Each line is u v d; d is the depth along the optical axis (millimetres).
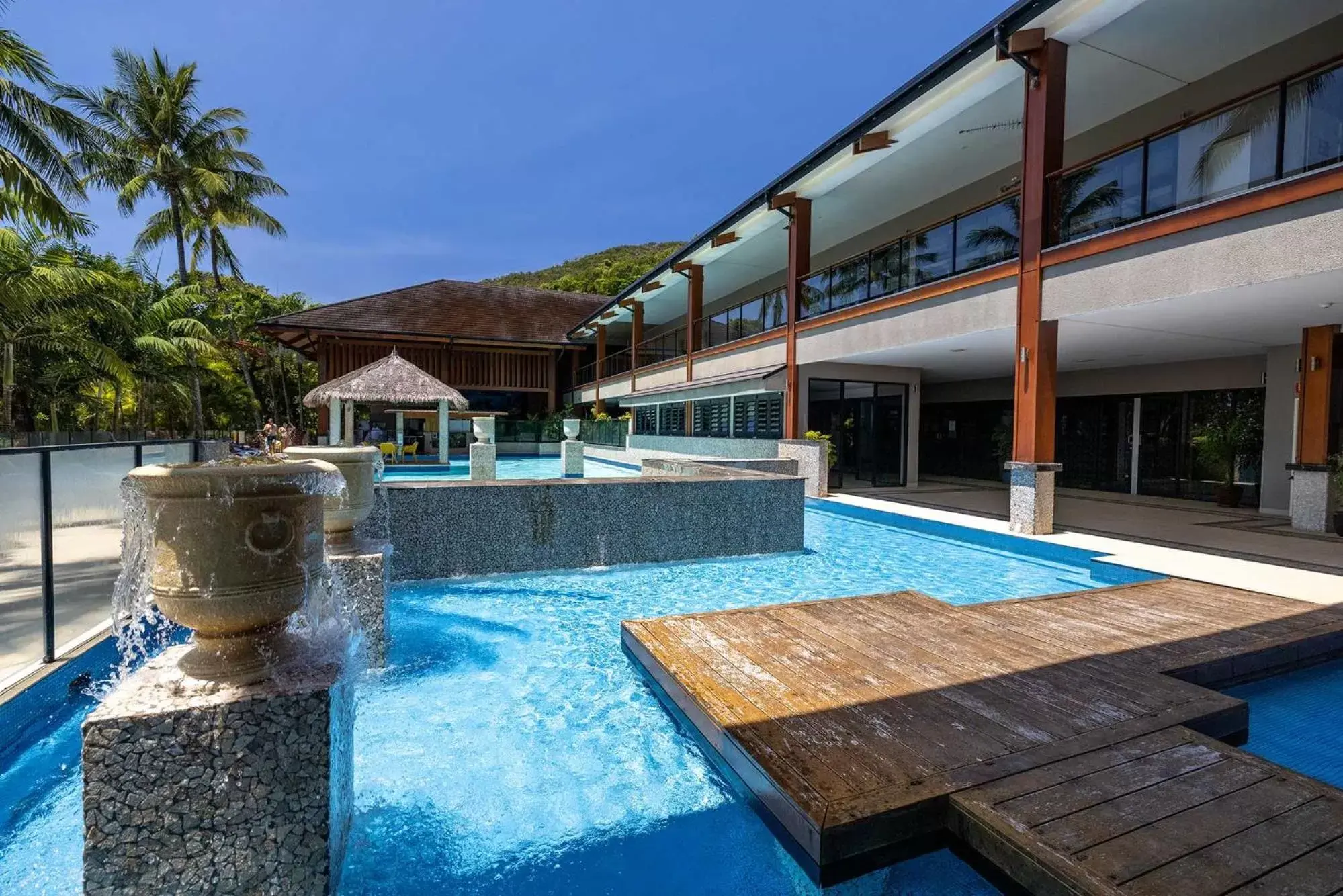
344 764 3062
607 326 40000
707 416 24203
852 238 21328
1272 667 5574
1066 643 5566
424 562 8188
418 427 39812
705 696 4484
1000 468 20688
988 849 3068
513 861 3352
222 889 2518
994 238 11742
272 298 42344
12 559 4523
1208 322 10711
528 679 5547
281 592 2713
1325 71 7277
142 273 33688
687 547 9672
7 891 3066
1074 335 11984
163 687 2582
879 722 4082
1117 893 2590
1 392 24031
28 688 4445
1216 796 3287
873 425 19031
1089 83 11820
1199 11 9797
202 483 2523
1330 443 11328
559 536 8859
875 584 8805
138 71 33500
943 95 12273
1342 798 3271
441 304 43438
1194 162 8586
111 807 2404
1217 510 13914
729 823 3670
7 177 16578
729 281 27969
